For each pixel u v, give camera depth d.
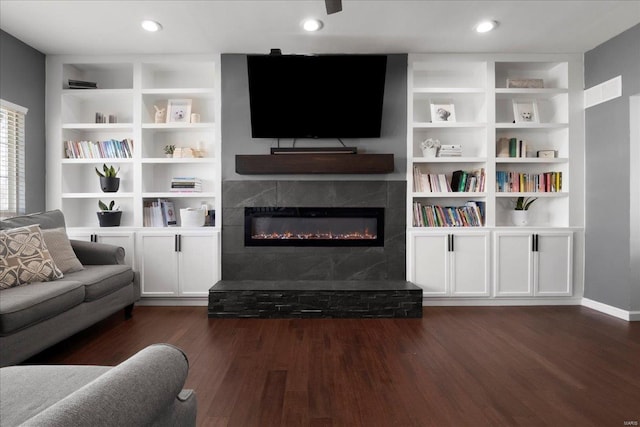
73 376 1.18
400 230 3.87
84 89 3.87
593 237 3.73
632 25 3.29
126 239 3.75
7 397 1.05
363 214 3.87
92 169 4.16
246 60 3.75
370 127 3.78
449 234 3.78
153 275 3.76
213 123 3.87
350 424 1.72
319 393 2.00
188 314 3.51
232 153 3.86
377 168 3.67
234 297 3.39
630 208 3.33
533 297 3.83
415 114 4.16
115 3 2.89
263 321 3.31
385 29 3.33
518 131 4.13
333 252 3.87
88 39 3.50
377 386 2.08
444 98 4.10
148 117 4.03
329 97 3.70
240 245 3.85
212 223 3.99
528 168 4.14
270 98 3.68
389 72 3.86
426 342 2.78
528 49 3.77
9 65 3.38
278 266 3.87
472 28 3.32
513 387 2.07
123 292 3.21
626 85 3.38
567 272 3.81
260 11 3.02
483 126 3.85
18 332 2.07
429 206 3.92
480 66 3.97
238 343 2.75
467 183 3.95
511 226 4.02
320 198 3.86
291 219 3.94
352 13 3.05
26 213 3.57
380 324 3.22
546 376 2.21
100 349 2.62
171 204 4.06
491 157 3.85
